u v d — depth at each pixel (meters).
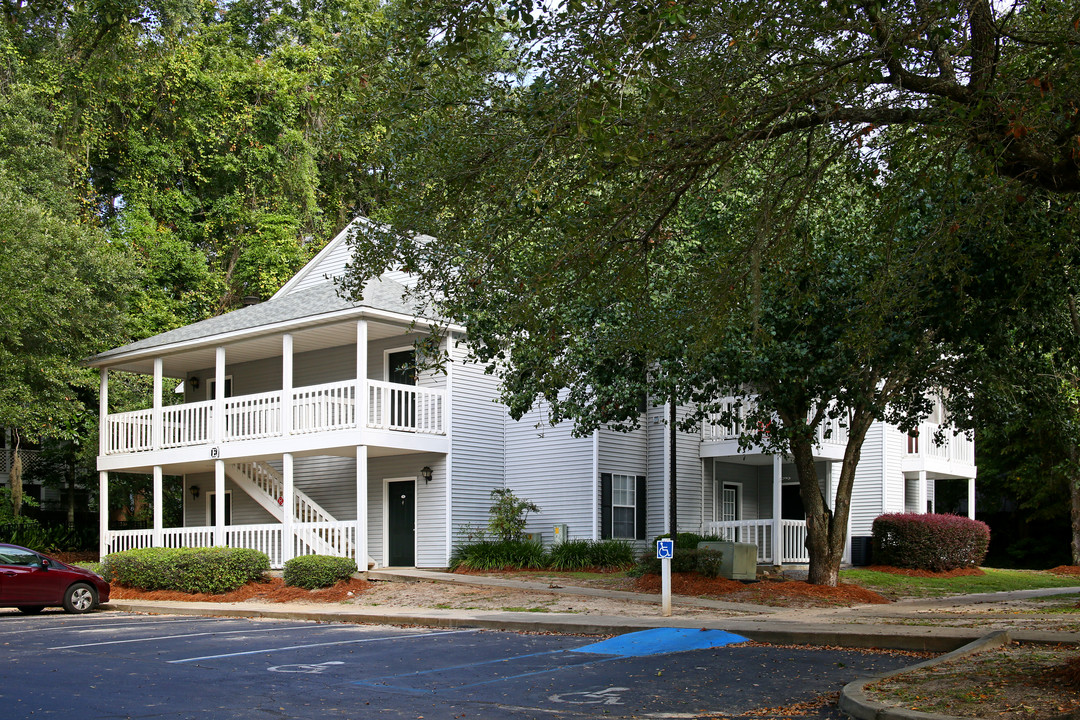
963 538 27.72
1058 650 11.06
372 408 26.05
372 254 12.30
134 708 9.12
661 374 18.30
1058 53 9.62
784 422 19.48
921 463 30.62
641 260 11.89
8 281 25.08
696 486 27.86
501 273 11.83
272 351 27.31
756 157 13.48
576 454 25.34
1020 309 15.53
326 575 21.39
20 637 15.05
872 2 9.67
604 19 9.72
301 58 41.06
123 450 27.55
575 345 17.72
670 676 10.84
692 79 10.91
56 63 33.22
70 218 31.67
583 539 24.89
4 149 30.59
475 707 9.19
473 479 25.39
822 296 16.48
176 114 38.53
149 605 20.33
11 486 33.34
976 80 10.02
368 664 12.03
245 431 25.17
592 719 8.62
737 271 11.92
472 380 25.66
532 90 11.30
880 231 12.62
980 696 8.44
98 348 29.23
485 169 11.34
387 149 12.09
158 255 36.31
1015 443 36.16
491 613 17.44
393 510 25.58
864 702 8.45
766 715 8.70
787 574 24.11
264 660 12.41
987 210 12.94
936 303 15.28
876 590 22.22
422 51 11.08
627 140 10.31
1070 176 9.35
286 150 40.12
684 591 19.70
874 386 19.72
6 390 26.12
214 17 44.72
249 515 28.53
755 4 10.05
